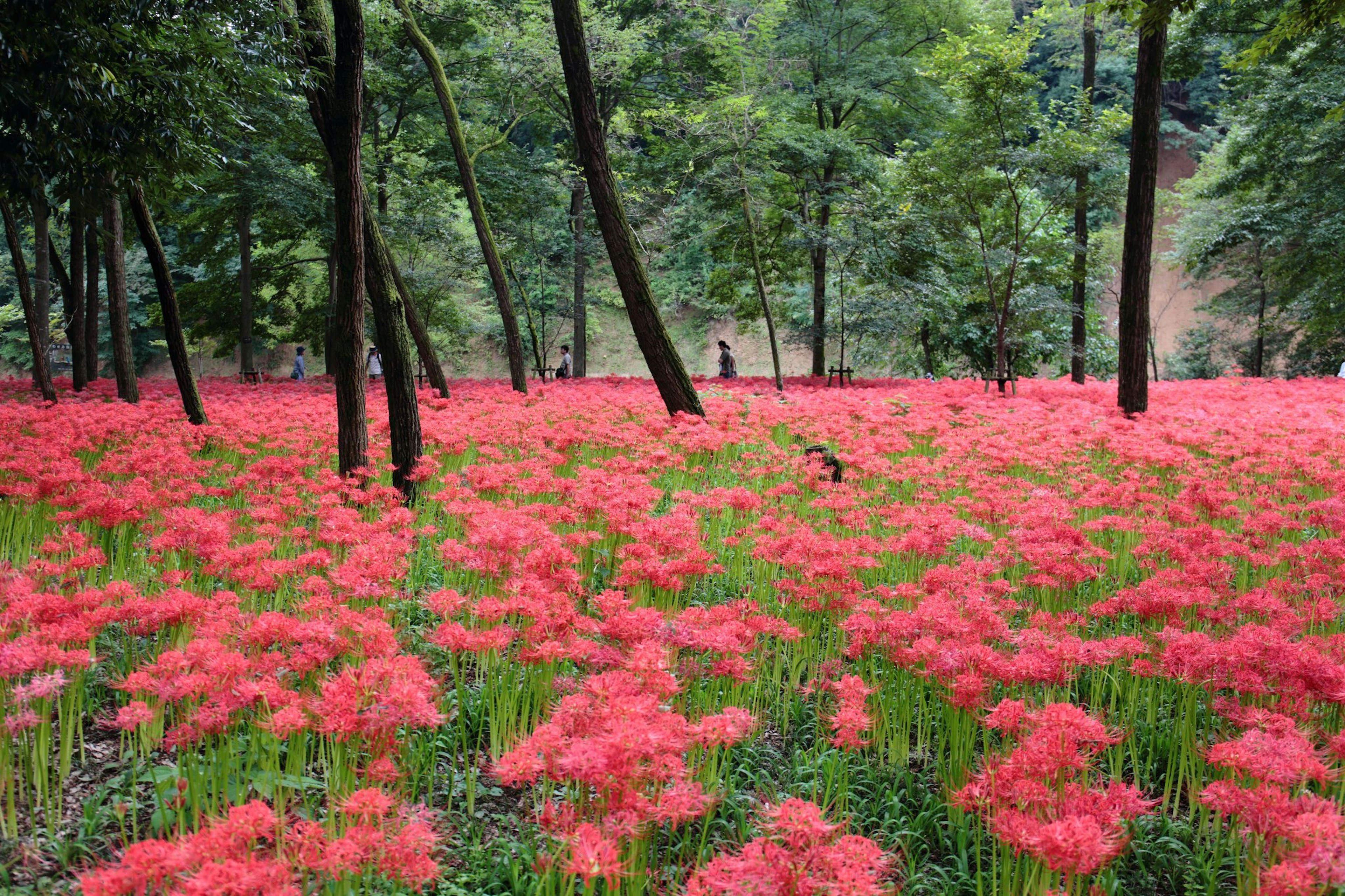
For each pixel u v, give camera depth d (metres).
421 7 22.31
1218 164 32.62
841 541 5.74
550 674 3.93
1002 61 19.77
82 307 18.78
